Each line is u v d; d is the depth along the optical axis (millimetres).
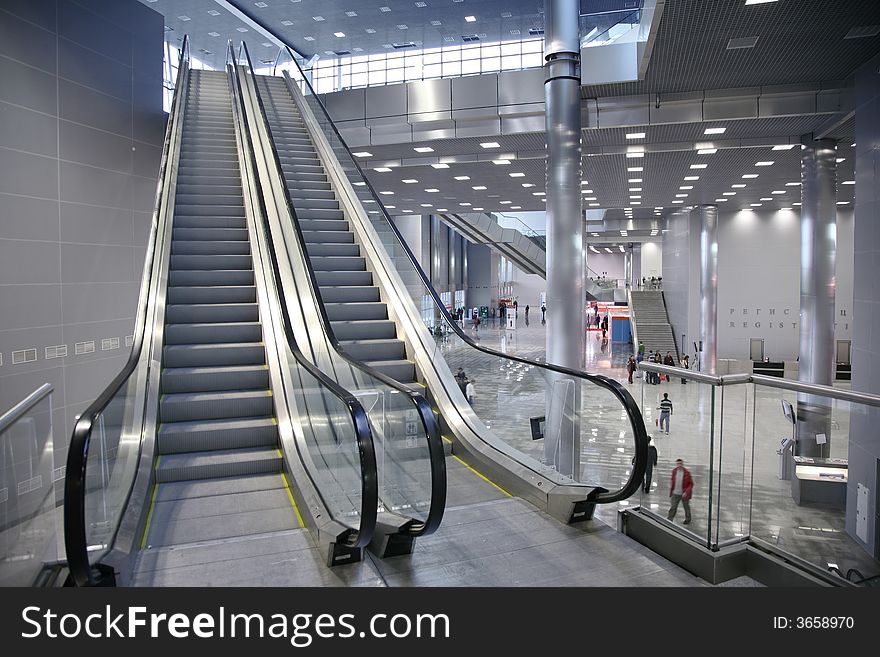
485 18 21469
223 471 5648
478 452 5996
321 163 12703
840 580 3531
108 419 3865
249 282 8578
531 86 12758
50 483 3746
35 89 11555
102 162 12969
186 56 18688
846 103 11180
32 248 11477
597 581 3805
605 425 4996
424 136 13531
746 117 11602
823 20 8461
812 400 3742
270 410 6469
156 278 7613
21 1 11312
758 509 3982
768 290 28922
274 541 4281
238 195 10742
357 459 4074
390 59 19453
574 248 10133
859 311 10328
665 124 12000
